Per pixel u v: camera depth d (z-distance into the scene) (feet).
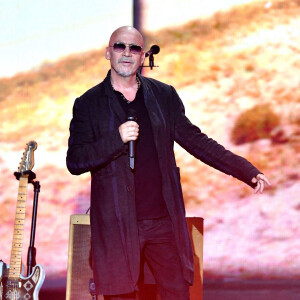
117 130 26.78
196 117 70.90
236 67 69.92
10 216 71.20
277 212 67.10
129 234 27.32
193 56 70.74
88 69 70.74
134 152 27.25
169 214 28.02
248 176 29.81
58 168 71.15
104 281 27.43
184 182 69.82
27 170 37.22
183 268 27.91
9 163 72.28
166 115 29.71
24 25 72.02
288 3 68.74
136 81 30.07
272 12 69.05
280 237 66.49
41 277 35.06
